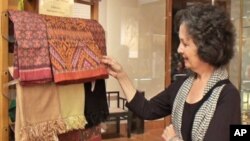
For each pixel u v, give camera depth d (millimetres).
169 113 1423
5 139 1167
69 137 1360
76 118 1335
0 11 1133
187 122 1166
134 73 5078
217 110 1093
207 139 1080
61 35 1262
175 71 4984
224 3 4859
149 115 1412
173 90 1344
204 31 1090
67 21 1325
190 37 1116
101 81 1469
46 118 1218
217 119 1080
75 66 1274
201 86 1180
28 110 1157
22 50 1121
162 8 5211
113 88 4820
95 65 1361
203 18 1096
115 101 4789
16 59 1125
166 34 5234
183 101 1218
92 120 1425
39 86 1189
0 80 1149
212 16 1097
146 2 5078
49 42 1208
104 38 1485
